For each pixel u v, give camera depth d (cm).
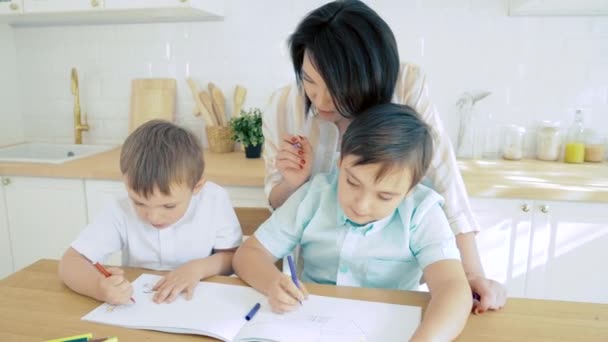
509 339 69
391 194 81
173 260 112
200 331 71
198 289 87
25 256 207
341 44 82
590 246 168
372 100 87
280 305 77
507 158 210
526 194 164
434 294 79
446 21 206
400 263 98
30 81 254
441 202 99
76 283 85
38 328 73
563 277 173
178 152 95
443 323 70
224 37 226
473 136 214
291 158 106
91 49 242
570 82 204
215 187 120
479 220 172
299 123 116
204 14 215
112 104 246
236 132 210
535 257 173
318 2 214
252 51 225
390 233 97
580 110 202
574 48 201
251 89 229
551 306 80
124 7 201
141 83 238
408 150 79
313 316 76
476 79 210
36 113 258
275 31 221
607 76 201
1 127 247
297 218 103
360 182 80
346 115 91
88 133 253
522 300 82
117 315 77
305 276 110
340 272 100
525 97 209
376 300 81
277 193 119
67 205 197
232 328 72
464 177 176
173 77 236
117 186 190
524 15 201
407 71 107
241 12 222
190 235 112
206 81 233
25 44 250
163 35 232
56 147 252
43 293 85
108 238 108
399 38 211
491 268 176
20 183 199
